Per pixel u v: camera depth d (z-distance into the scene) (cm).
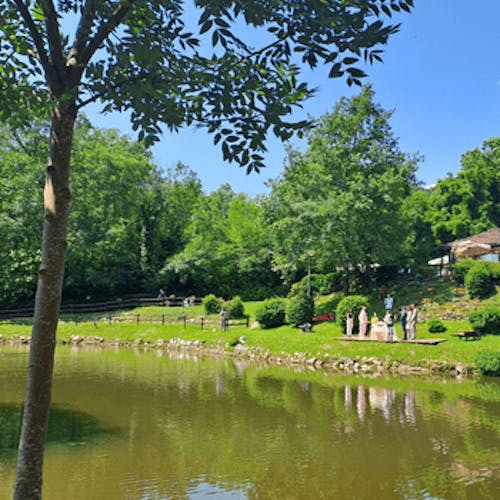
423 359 1984
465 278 2791
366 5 372
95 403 1345
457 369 1891
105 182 4200
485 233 3416
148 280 4534
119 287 4528
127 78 400
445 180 4772
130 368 2041
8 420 1137
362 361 2078
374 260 3234
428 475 796
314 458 880
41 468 350
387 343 2159
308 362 2183
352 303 2559
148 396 1443
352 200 2844
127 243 4616
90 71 396
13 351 2670
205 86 415
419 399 1405
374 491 729
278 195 3177
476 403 1347
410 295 2950
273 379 1775
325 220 2898
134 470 812
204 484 751
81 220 4122
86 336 3256
